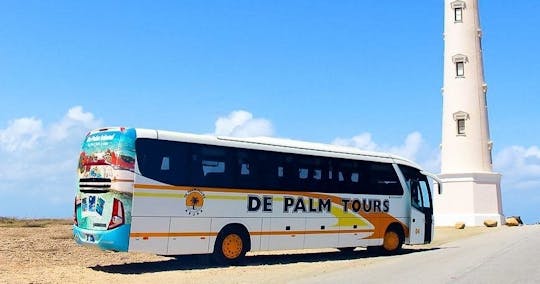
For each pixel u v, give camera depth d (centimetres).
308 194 2156
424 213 2616
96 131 1759
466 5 6009
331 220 2223
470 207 5656
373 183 2412
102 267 1825
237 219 1927
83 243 1722
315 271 1778
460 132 5866
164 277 1598
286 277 1616
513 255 2233
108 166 1686
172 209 1755
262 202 2006
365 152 2434
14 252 2025
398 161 2547
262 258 2273
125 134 1695
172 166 1772
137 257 2136
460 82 5912
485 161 5809
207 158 1870
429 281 1477
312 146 2234
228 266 1900
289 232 2078
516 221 5684
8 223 3684
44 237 2597
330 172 2256
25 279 1451
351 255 2438
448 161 5900
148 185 1708
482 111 5884
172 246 1750
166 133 1783
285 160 2106
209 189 1859
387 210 2444
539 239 3250
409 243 2530
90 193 1717
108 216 1655
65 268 1723
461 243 3192
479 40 6059
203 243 1833
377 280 1516
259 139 2077
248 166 1986
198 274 1677
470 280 1490
